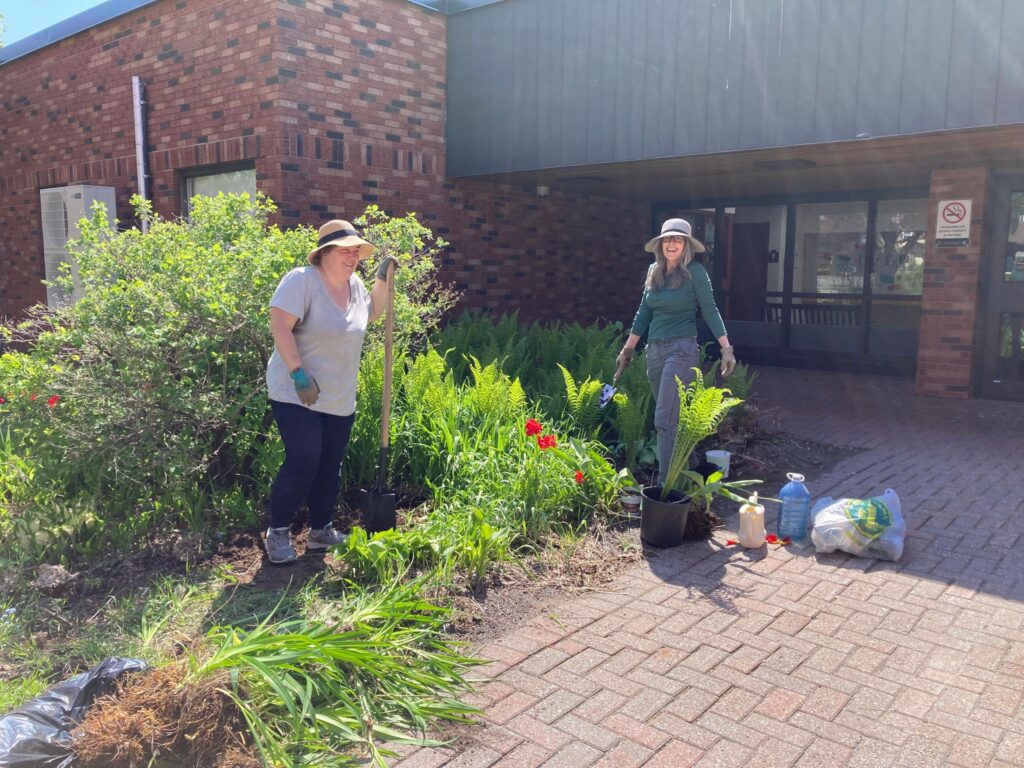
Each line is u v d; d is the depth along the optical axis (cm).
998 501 570
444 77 1000
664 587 429
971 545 488
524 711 312
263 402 489
